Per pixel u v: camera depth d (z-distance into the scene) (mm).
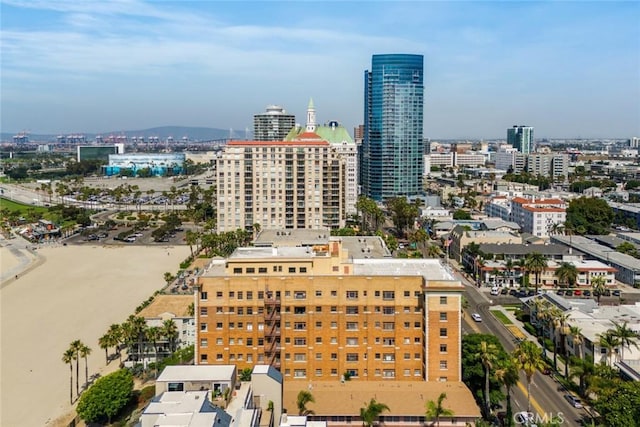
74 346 168125
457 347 149625
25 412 159000
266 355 154250
